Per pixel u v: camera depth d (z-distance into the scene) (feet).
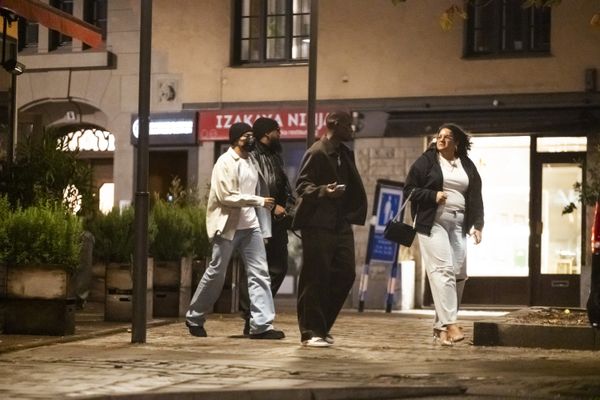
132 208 67.31
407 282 99.96
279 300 107.34
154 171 113.29
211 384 39.83
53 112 116.88
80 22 78.64
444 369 45.62
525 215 102.53
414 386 40.06
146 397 36.29
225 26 110.11
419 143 103.30
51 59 114.62
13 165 71.05
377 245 94.12
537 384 41.47
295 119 106.93
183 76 110.93
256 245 57.41
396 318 81.56
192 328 58.65
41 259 55.62
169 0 111.45
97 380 40.42
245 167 57.47
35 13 73.92
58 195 70.95
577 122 99.50
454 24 103.04
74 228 56.13
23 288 55.62
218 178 56.85
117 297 65.16
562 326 55.52
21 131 115.65
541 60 100.63
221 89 109.91
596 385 41.27
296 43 109.19
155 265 71.51
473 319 82.38
